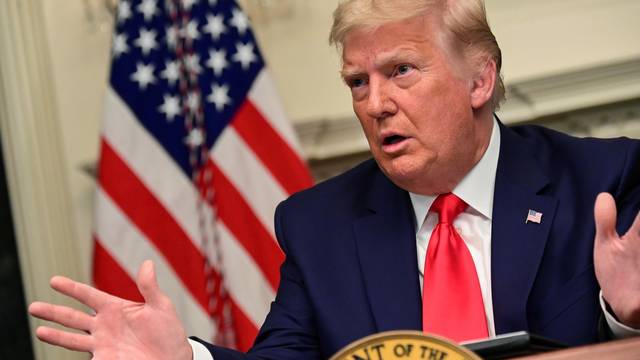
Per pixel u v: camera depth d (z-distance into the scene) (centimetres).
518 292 189
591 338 184
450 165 196
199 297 351
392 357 128
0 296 425
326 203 217
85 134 418
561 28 395
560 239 193
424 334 128
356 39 192
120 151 355
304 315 208
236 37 363
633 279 156
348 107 408
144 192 354
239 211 353
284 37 411
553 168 204
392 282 198
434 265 196
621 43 394
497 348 146
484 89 200
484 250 199
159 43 363
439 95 192
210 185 356
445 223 200
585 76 381
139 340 163
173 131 358
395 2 189
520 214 197
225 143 355
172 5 365
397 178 197
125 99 358
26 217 422
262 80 360
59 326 420
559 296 189
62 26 419
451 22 193
